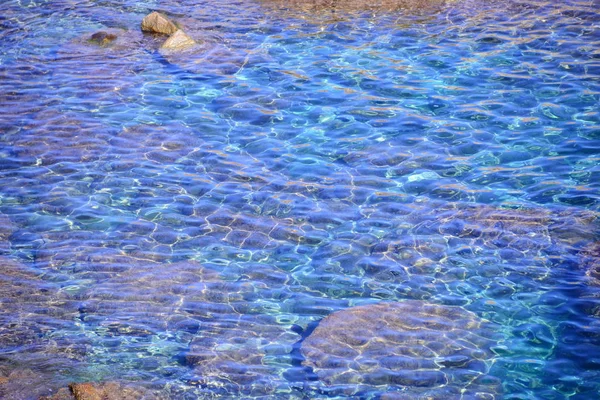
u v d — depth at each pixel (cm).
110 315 759
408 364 680
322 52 1423
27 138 1132
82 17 1673
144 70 1380
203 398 643
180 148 1105
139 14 1686
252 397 645
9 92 1288
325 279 818
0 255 862
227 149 1101
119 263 847
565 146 1063
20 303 775
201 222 927
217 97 1262
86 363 687
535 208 923
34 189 1004
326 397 644
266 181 1014
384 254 855
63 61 1427
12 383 653
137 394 642
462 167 1028
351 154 1075
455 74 1301
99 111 1221
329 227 911
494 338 715
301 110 1209
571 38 1400
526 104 1185
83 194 992
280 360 693
